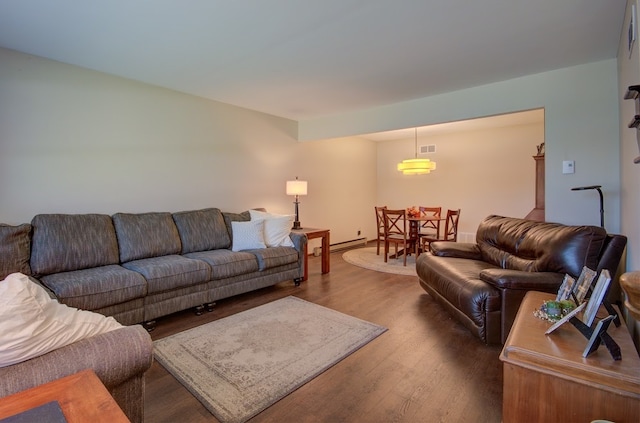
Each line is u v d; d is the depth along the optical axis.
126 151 3.46
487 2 1.99
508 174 5.92
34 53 2.80
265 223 4.09
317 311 3.16
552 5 2.02
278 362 2.22
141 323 2.70
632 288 0.85
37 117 2.89
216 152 4.28
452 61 2.90
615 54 2.74
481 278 2.57
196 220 3.75
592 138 2.91
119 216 3.24
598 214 2.89
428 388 1.94
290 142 5.33
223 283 3.29
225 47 2.64
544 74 3.15
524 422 1.33
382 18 2.18
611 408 1.18
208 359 2.25
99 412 0.87
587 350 1.29
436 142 6.78
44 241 2.66
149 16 2.16
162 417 1.69
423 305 3.35
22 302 1.08
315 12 2.10
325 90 3.74
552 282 2.30
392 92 3.79
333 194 6.41
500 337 2.42
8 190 2.76
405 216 5.23
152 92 3.63
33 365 1.08
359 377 2.05
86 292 2.37
